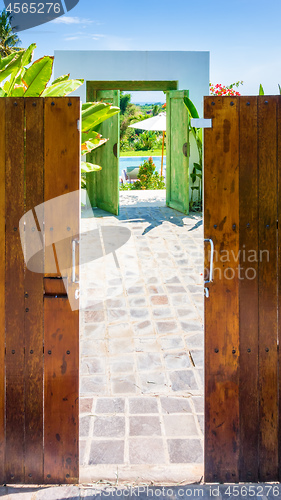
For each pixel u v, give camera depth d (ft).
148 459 8.46
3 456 7.98
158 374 11.35
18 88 10.57
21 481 8.02
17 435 7.95
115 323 14.15
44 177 7.57
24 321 7.80
